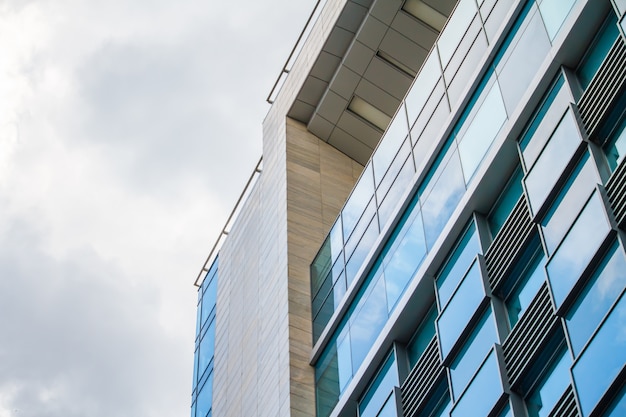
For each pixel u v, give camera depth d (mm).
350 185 45594
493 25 31938
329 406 34719
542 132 27641
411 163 34812
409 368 31219
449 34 35062
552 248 25016
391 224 34594
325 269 39250
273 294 41469
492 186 29531
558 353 24125
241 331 44969
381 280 34344
